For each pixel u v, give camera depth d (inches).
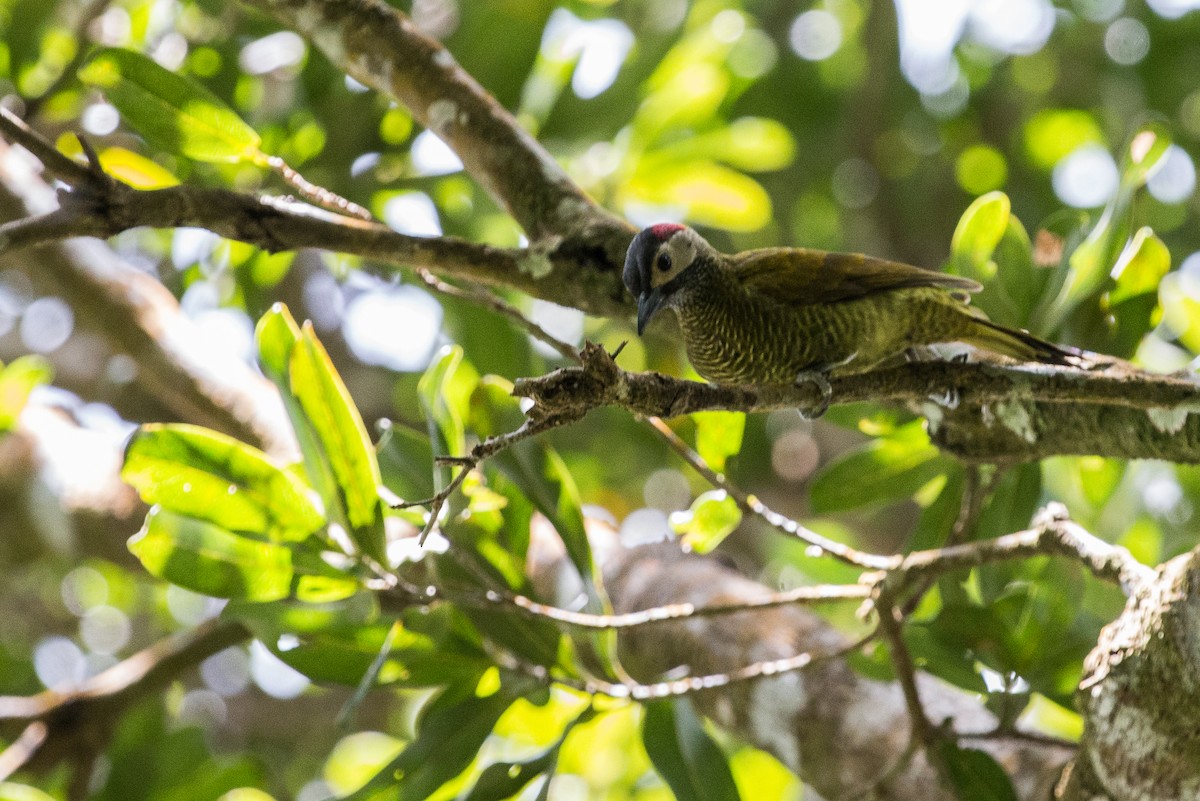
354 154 515.8
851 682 400.8
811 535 372.5
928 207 850.1
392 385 799.7
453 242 352.8
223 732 764.6
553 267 375.9
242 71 542.6
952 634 374.9
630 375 280.5
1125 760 301.4
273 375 332.2
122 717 514.3
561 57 584.7
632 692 362.0
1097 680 306.0
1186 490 551.2
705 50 641.0
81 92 534.6
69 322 738.2
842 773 389.4
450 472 341.1
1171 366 503.5
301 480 348.8
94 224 297.4
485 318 559.5
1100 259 371.9
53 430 576.1
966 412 370.6
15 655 614.5
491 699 360.5
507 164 397.7
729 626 427.5
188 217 307.6
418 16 625.3
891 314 381.4
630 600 454.6
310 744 773.3
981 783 352.2
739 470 832.3
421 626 354.0
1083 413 354.3
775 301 388.8
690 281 386.6
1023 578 403.9
